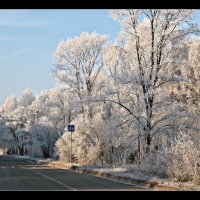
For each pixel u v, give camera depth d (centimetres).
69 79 5747
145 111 3388
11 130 12781
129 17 3516
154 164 2947
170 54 3428
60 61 5784
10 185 2648
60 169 4628
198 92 4734
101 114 5019
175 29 3416
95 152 4766
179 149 2570
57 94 7000
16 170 4406
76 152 5219
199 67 4775
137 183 2709
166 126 3372
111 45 3675
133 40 3528
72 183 2769
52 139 8581
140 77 3400
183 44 3441
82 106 5534
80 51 5722
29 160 8225
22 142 11981
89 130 4916
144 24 3522
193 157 2472
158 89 3450
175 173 2550
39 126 8794
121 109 3953
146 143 3353
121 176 3039
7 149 15375
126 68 3584
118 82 3478
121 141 3459
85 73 5719
